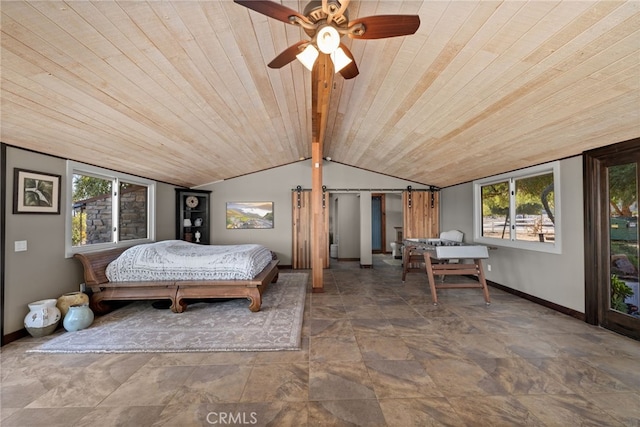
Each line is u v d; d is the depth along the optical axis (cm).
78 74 215
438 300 437
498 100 270
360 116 414
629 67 192
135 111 288
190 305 414
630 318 293
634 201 290
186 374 231
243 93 313
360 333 311
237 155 543
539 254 410
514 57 210
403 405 192
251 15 198
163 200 591
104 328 327
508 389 209
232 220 721
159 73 239
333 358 255
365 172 740
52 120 270
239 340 291
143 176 514
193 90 279
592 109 247
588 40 179
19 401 197
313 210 487
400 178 738
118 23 178
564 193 365
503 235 498
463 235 612
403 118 378
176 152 436
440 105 313
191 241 661
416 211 738
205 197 693
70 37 180
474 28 194
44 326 300
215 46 224
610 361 247
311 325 336
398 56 250
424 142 442
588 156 330
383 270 700
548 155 366
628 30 166
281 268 725
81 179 399
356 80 315
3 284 284
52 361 253
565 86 226
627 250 297
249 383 218
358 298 450
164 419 179
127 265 386
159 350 272
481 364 244
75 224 387
